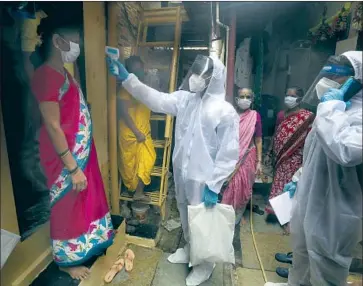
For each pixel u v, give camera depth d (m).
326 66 1.19
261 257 1.90
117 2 1.74
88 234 1.39
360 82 1.04
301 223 1.30
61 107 1.20
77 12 1.35
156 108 1.69
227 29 2.00
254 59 2.44
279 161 2.20
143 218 2.19
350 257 1.10
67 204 1.29
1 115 1.11
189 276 1.63
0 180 1.13
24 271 1.35
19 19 1.11
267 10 1.93
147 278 1.65
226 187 2.07
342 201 1.05
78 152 1.29
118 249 1.83
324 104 1.03
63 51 1.20
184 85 1.66
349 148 0.92
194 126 1.46
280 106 2.34
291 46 2.02
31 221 1.37
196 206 1.45
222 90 1.48
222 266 1.80
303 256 1.38
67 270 1.41
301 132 2.05
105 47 1.69
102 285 1.58
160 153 2.36
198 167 1.46
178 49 2.10
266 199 2.70
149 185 2.34
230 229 1.48
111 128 1.93
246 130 2.07
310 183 1.22
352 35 1.46
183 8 2.13
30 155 1.29
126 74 1.62
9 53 1.11
